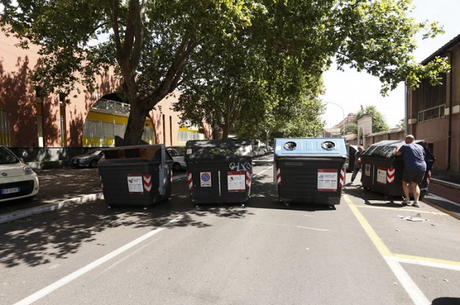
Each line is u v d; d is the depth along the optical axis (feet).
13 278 11.36
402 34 29.30
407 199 23.90
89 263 12.71
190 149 24.48
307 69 35.88
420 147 23.22
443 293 10.03
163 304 9.37
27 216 21.38
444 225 18.16
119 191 23.79
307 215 20.76
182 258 13.12
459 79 47.24
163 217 20.62
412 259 12.89
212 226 18.16
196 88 57.52
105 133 85.35
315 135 145.79
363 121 118.11
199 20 25.94
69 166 63.93
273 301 9.52
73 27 35.99
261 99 54.70
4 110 54.08
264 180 40.55
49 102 60.95
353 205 23.97
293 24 27.50
